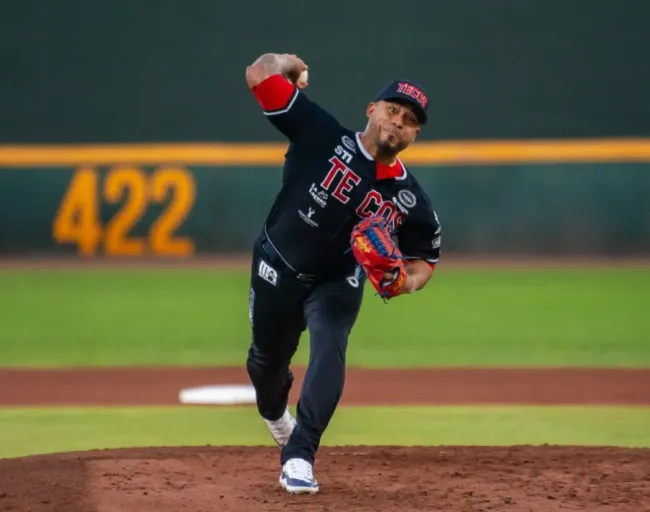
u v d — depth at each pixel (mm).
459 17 68750
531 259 66125
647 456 20500
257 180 67812
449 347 38656
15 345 38719
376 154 16938
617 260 65500
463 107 68875
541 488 17875
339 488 17781
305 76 18094
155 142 69312
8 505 16516
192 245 67812
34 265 64125
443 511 16266
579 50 68750
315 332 17219
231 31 69312
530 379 31969
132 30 69188
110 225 67812
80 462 19656
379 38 69062
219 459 20062
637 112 68562
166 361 35531
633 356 36625
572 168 67062
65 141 69312
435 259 18297
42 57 69250
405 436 23781
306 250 17188
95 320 44625
